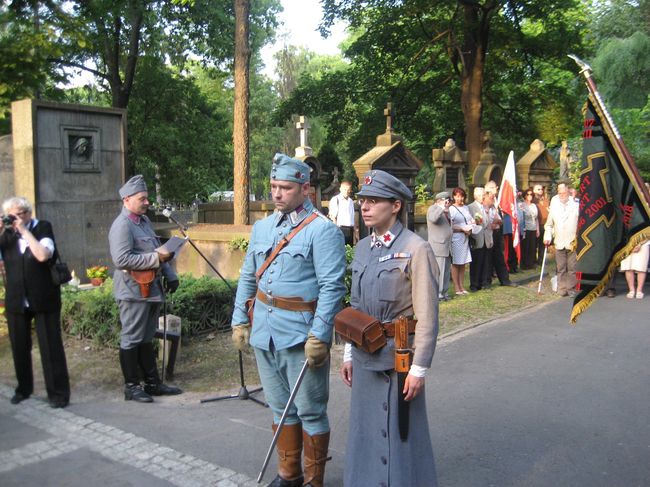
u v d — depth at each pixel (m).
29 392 5.42
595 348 7.27
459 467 4.16
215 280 7.83
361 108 28.20
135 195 5.34
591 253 3.78
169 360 5.94
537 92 26.58
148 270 5.30
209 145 25.98
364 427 3.22
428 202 17.66
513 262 13.41
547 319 8.90
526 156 17.47
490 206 11.45
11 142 9.74
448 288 10.29
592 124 3.79
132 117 24.67
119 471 4.06
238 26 12.45
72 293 7.50
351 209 13.36
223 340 7.26
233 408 5.27
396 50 25.92
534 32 29.62
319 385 3.66
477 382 6.00
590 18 33.94
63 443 4.51
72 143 9.19
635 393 5.68
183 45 24.17
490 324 8.58
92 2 17.81
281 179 3.67
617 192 3.75
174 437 4.62
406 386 3.03
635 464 4.22
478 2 22.47
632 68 28.19
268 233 3.83
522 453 4.39
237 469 4.10
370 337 3.09
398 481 3.07
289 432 3.74
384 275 3.15
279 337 3.65
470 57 22.72
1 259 5.42
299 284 3.67
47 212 8.90
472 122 22.67
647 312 9.35
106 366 6.34
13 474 4.01
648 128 25.19
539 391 5.73
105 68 24.36
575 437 4.68
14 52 12.25
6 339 7.20
